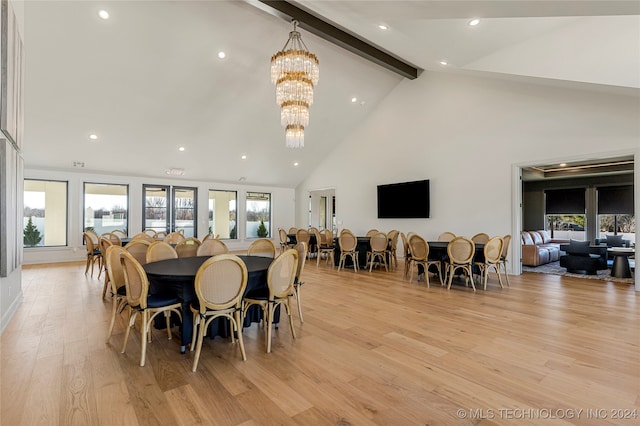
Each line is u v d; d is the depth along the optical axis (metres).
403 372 2.32
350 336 3.01
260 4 4.63
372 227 8.85
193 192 9.97
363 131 9.05
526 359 2.52
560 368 2.37
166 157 8.20
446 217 7.11
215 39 5.44
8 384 2.14
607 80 3.92
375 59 6.49
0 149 2.92
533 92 5.80
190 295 2.68
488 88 6.41
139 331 3.16
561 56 4.25
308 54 4.54
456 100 6.94
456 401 1.96
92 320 3.48
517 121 6.00
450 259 4.97
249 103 7.01
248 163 9.51
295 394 2.04
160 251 3.70
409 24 4.11
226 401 1.96
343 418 1.79
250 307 3.12
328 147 9.88
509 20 4.07
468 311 3.80
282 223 11.72
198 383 2.17
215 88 6.37
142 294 2.46
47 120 6.05
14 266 3.45
